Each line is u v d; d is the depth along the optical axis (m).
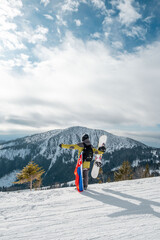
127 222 2.49
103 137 5.58
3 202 3.44
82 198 3.68
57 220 2.59
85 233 2.19
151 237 2.07
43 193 4.10
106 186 4.80
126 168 34.78
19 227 2.38
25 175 33.59
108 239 2.03
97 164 5.34
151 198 3.65
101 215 2.76
